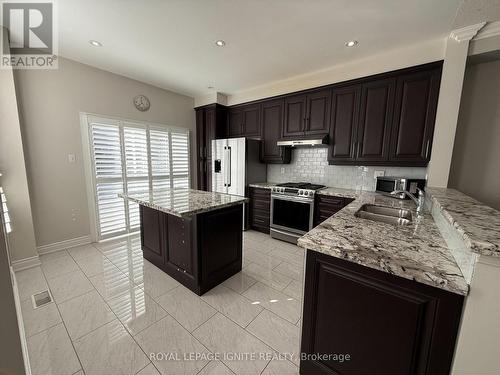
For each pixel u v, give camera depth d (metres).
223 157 4.10
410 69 2.49
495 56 2.15
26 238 2.49
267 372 1.32
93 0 1.77
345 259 1.00
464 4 1.75
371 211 2.19
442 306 0.82
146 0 1.76
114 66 3.09
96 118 3.15
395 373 0.96
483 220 0.98
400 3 1.78
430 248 1.04
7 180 2.33
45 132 2.76
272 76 3.38
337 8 1.85
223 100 4.36
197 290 2.04
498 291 0.70
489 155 2.33
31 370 1.30
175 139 4.25
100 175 3.25
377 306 0.97
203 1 1.77
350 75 2.92
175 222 2.17
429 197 1.84
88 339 1.54
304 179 3.83
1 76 2.23
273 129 3.78
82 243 3.18
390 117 2.67
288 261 2.74
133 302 1.94
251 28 2.15
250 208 3.94
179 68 3.12
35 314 1.78
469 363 0.77
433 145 2.33
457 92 2.20
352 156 3.00
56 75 2.79
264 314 1.80
